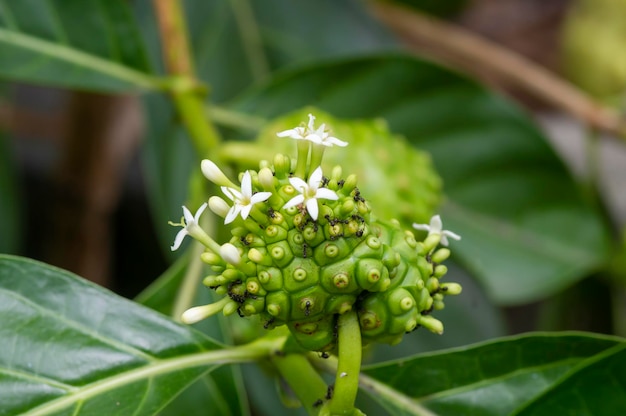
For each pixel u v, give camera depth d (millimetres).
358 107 596
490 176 617
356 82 589
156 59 613
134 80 553
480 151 613
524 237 625
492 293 620
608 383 438
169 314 505
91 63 553
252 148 520
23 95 997
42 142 907
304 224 421
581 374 438
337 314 429
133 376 447
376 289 426
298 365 451
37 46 551
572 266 623
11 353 443
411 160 540
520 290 622
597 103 707
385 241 432
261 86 580
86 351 448
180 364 450
